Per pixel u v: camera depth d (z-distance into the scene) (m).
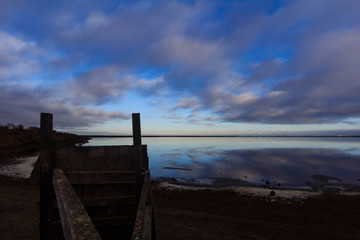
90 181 3.81
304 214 8.34
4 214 6.73
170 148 56.31
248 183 15.13
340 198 11.05
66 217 1.47
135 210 3.92
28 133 38.00
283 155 37.69
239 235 6.10
